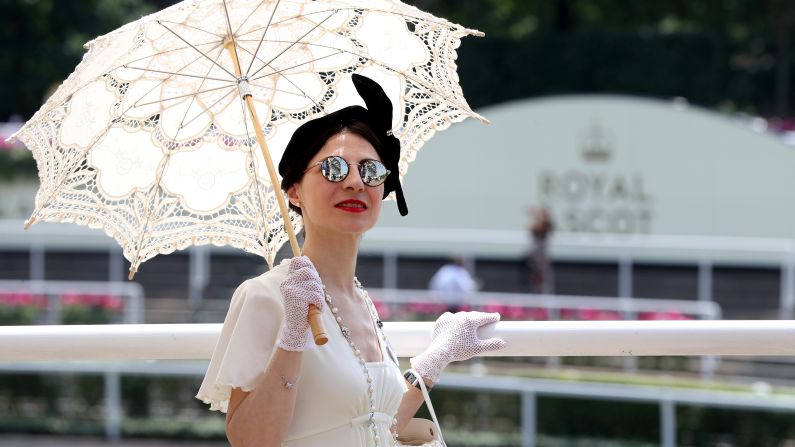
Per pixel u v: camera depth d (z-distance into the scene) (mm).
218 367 3324
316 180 3338
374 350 3436
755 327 3768
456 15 44000
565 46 41781
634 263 26031
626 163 24922
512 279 25547
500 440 17234
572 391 15797
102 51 3557
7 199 27812
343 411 3283
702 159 24688
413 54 3926
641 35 41719
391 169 3449
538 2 44250
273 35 3904
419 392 3582
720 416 17125
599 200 24984
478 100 42250
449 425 17719
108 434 18719
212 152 3898
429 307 20422
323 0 3629
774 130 36969
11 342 3734
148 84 3809
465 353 3654
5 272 27141
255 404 3098
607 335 3768
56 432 18859
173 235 3854
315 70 3957
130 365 18938
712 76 41656
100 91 3732
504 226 25031
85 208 3707
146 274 26469
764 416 17047
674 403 17062
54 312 21828
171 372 18328
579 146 25031
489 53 42344
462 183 25047
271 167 3486
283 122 3949
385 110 3418
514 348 3766
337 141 3357
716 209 24688
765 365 19219
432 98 3883
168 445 18453
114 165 3766
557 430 17453
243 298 3312
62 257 27250
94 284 24172
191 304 24750
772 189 24484
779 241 24359
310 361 3254
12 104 40125
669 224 24844
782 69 42781
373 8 3658
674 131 24766
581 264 26156
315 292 3057
